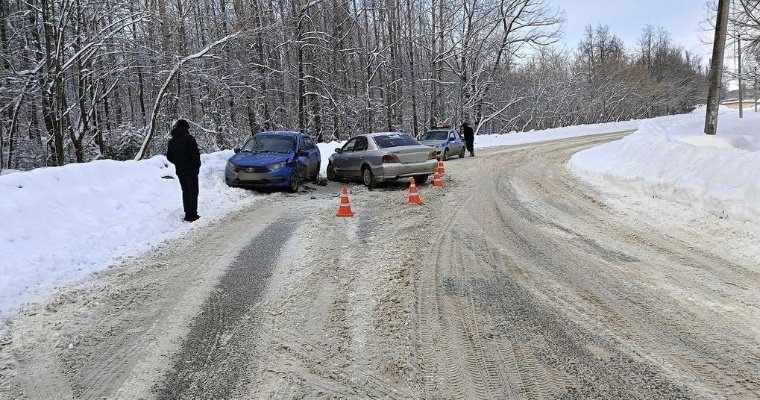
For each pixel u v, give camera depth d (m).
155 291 5.45
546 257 6.54
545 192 11.96
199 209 10.10
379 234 7.95
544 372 3.67
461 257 6.59
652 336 4.19
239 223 8.89
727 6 15.89
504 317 4.65
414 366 3.79
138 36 21.00
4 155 20.48
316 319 4.66
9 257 6.34
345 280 5.73
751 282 5.39
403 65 37.31
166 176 11.93
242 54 24.20
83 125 21.48
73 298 5.23
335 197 11.95
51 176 9.02
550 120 56.03
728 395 3.32
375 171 13.29
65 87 20.61
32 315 4.80
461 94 37.97
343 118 32.31
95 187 9.61
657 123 24.31
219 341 4.25
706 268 5.91
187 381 3.62
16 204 7.69
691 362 3.75
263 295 5.29
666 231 7.80
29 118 21.19
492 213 9.52
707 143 15.73
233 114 27.25
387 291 5.35
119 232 7.78
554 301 5.01
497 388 3.48
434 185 13.37
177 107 23.16
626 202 10.36
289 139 13.65
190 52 22.69
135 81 28.86
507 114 50.97
